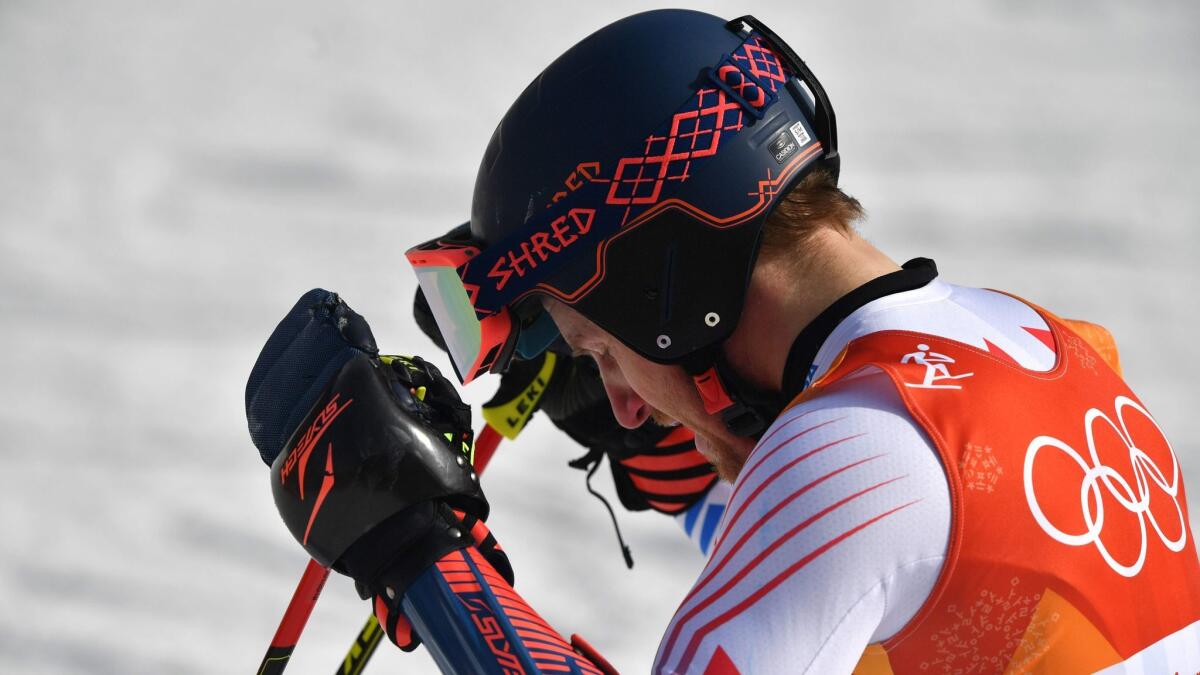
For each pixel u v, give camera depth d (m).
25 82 30.12
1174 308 18.47
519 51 32.66
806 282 4.70
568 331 5.34
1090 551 4.07
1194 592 4.55
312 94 30.03
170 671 10.91
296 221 23.23
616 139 4.79
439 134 27.81
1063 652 3.98
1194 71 30.00
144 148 26.89
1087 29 32.84
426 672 10.98
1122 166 24.75
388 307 19.36
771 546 3.87
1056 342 4.73
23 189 24.77
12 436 15.57
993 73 30.27
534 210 4.95
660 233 4.74
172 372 17.62
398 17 34.72
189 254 21.91
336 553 4.57
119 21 34.00
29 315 19.42
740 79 4.82
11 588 12.23
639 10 34.97
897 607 3.87
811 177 4.89
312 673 10.83
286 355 4.85
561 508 13.54
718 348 4.87
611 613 11.48
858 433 3.97
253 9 35.16
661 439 6.90
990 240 21.17
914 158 25.33
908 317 4.44
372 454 4.50
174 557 12.86
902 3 34.94
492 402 7.31
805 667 3.73
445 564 4.43
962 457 3.94
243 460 15.12
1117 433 4.52
